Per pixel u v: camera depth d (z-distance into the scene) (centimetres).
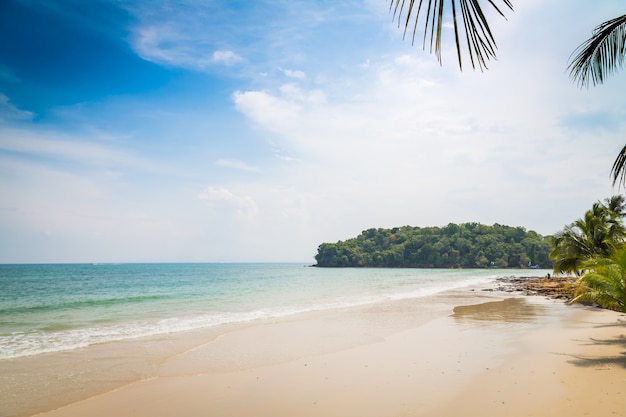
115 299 2741
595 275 1139
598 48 620
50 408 700
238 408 690
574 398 675
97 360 1012
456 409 650
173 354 1077
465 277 7088
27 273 8350
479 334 1323
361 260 15600
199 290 3691
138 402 725
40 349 1134
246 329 1462
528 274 8919
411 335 1323
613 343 1118
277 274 8606
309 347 1158
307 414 656
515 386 751
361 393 748
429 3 191
